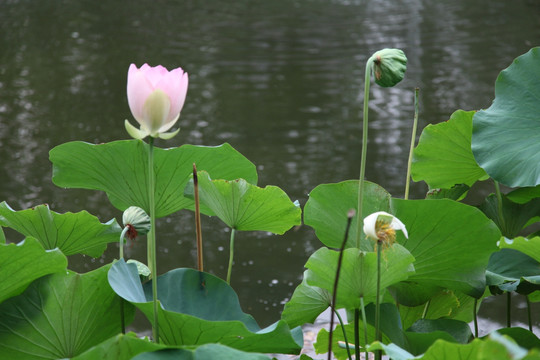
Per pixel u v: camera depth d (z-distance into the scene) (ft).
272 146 41.47
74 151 13.44
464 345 10.92
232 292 12.37
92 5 87.30
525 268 13.29
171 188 13.58
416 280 12.88
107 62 61.26
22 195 34.37
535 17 77.51
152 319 11.91
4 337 11.93
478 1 88.12
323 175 36.96
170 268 28.09
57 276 11.96
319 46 67.46
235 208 12.89
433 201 12.49
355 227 12.87
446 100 49.03
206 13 84.02
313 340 20.84
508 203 13.73
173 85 11.48
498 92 13.48
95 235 13.20
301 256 29.40
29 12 82.64
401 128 44.14
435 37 69.77
